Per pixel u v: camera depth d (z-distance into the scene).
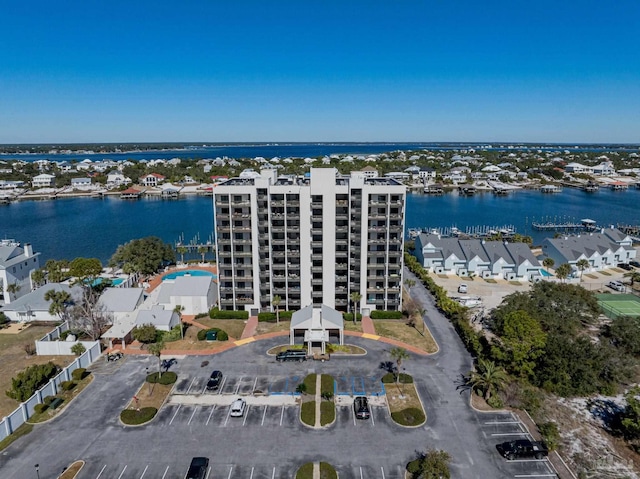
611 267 128.38
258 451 50.59
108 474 47.03
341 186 85.25
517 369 65.19
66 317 81.06
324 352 73.50
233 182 97.19
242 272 90.50
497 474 47.16
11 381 65.12
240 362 71.31
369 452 50.38
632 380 66.38
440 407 58.94
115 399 60.91
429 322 87.38
